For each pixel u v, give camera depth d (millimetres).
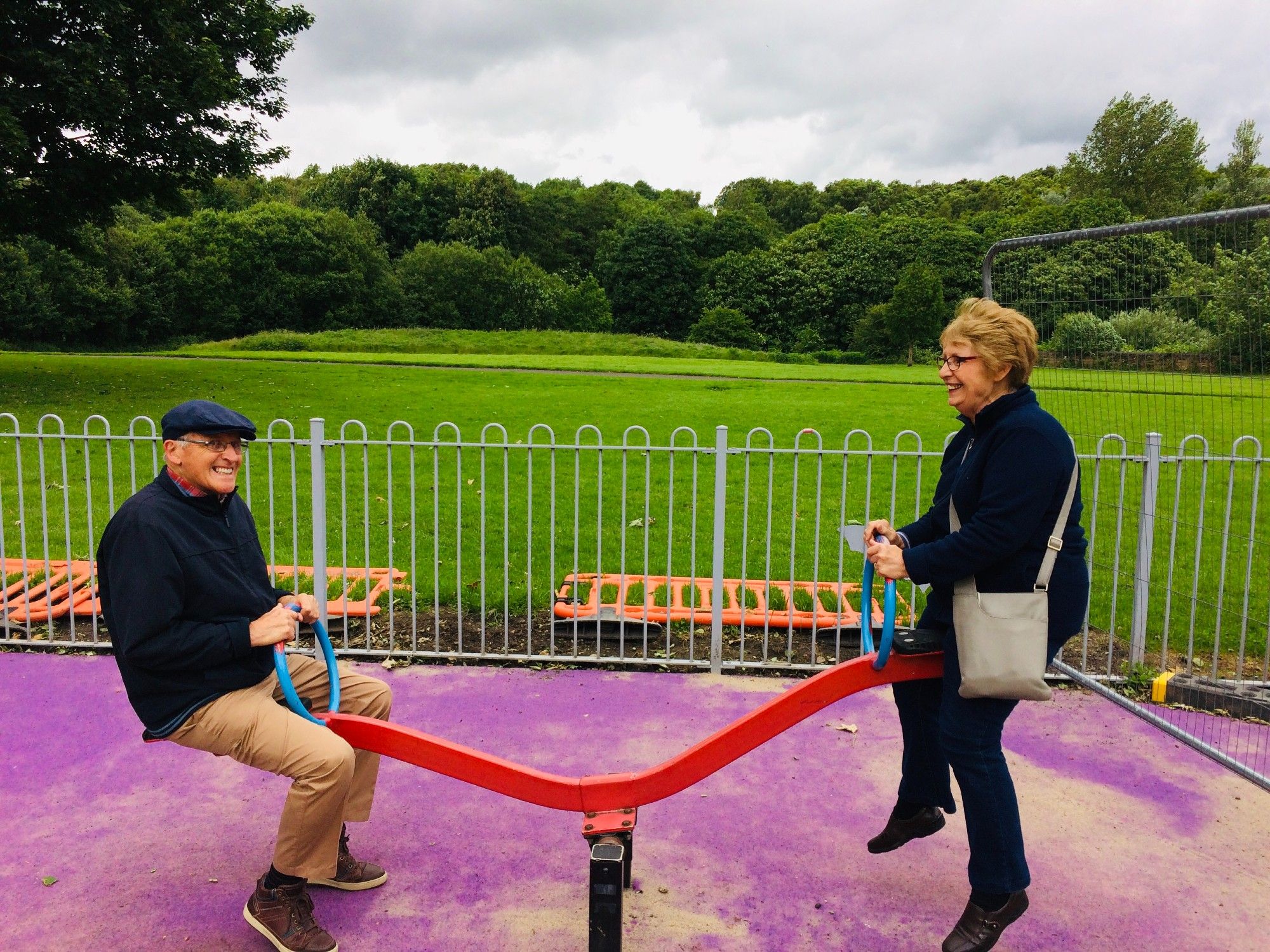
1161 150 69688
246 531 2812
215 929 2830
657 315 71438
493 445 5141
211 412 2537
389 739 2682
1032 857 3295
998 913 2604
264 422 15273
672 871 3193
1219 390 3914
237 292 56594
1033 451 2416
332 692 2807
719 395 22547
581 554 7602
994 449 2500
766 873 3189
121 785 3727
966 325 2574
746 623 5523
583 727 4320
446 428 15320
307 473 10750
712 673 5023
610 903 2449
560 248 81500
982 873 2582
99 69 16016
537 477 10992
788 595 5477
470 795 3738
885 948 2793
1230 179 67438
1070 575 2547
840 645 5508
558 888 3090
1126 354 4281
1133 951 2787
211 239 56281
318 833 2590
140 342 51375
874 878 3174
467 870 3189
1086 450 4762
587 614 5277
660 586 6391
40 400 16953
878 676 2758
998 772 2572
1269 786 3361
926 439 15359
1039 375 4820
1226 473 11391
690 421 17031
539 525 8578
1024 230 65750
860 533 2918
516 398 20375
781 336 67250
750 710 4539
